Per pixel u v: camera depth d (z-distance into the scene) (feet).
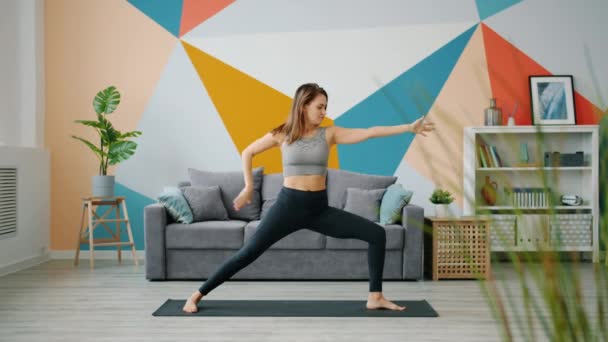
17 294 12.68
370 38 17.66
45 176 17.52
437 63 17.54
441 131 17.35
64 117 17.87
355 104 17.70
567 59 17.48
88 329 9.78
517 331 9.34
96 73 17.88
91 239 16.12
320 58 17.76
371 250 11.05
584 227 16.43
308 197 10.57
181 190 15.57
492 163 16.55
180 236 14.29
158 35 17.88
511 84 17.43
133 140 17.87
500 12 17.49
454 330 9.67
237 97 17.85
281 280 14.53
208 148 17.87
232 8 17.83
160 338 9.24
